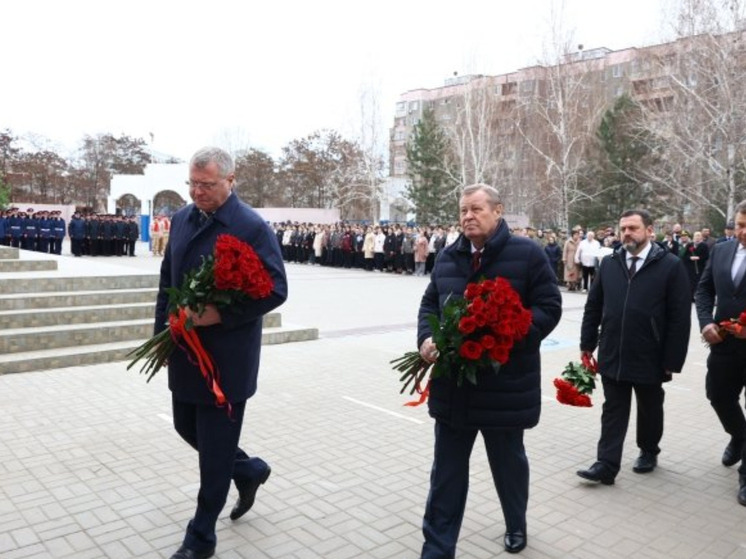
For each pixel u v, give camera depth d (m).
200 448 3.00
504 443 3.11
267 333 8.41
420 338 3.11
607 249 17.33
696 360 8.46
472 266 3.11
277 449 4.63
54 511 3.52
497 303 2.66
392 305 13.25
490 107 35.41
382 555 3.15
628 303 4.06
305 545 3.23
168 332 2.95
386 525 3.48
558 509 3.76
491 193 3.04
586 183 32.59
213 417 2.98
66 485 3.87
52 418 5.11
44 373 6.52
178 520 3.45
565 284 19.33
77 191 54.38
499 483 3.19
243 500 3.42
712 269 4.49
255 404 5.73
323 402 5.86
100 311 7.79
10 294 7.75
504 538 3.32
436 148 38.06
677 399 6.42
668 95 27.55
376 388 6.40
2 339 6.74
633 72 38.03
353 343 8.77
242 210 3.07
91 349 7.10
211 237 3.02
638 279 4.08
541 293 2.99
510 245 3.04
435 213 38.31
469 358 2.70
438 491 3.04
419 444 4.80
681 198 25.75
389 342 8.94
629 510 3.77
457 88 44.53
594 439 5.09
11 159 50.09
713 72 22.88
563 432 5.25
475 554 3.20
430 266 22.42
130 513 3.52
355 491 3.92
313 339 8.95
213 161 2.92
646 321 4.03
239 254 2.75
